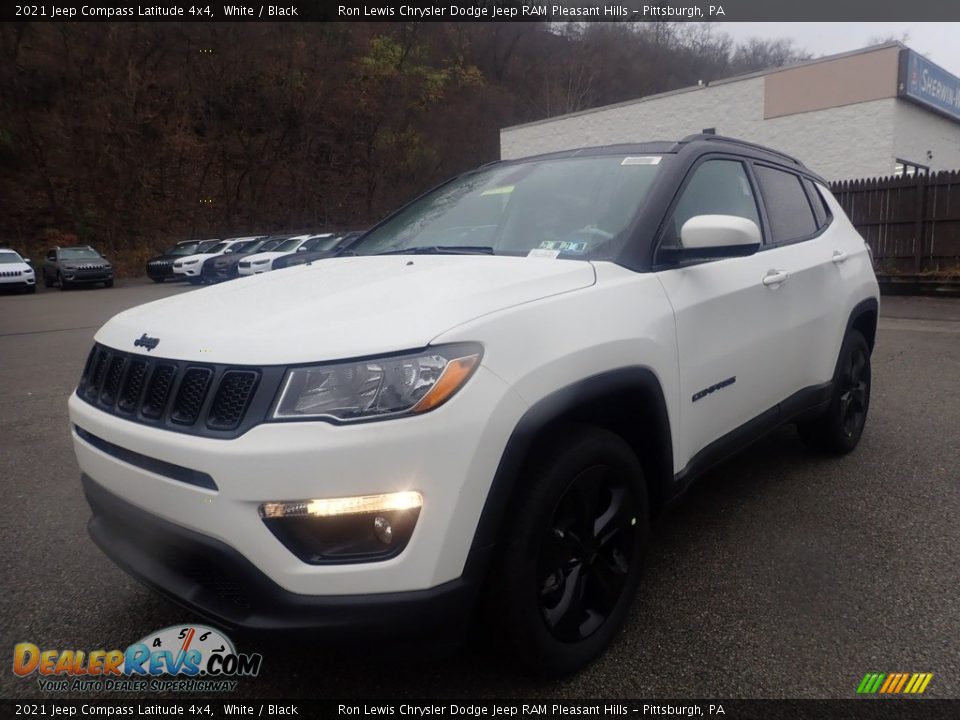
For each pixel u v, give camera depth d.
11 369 8.19
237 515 1.87
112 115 34.28
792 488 3.83
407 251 3.17
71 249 25.02
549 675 2.25
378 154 41.19
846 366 4.09
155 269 25.73
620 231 2.72
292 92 38.88
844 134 17.25
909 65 16.19
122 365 2.30
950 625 2.56
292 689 2.31
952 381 6.05
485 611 2.12
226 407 1.94
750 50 49.91
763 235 3.46
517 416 2.00
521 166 3.52
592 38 46.47
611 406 2.43
